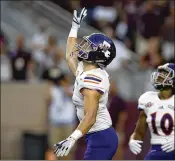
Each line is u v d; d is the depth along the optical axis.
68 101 34.22
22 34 41.53
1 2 42.12
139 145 20.31
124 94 37.25
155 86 20.23
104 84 15.82
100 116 16.23
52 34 41.09
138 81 37.31
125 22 43.03
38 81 36.38
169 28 42.44
